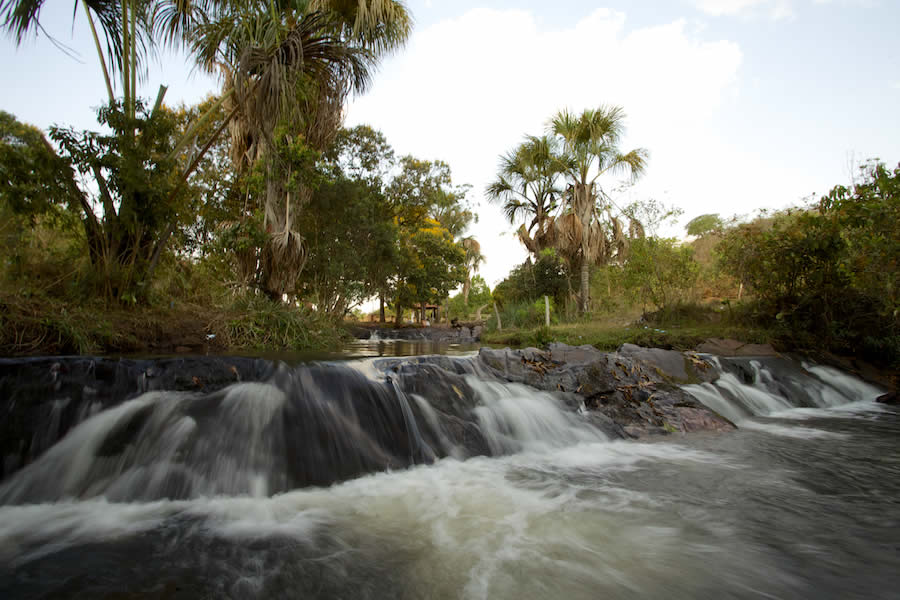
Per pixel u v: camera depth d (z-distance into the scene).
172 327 5.50
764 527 2.56
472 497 3.08
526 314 16.59
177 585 1.90
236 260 8.44
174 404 3.22
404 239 22.55
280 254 8.27
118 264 5.52
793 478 3.46
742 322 10.28
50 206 4.88
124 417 3.04
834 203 8.62
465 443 4.11
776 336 8.94
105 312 5.15
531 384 5.38
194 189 6.74
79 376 3.01
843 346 8.84
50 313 4.43
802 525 2.58
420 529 2.55
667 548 2.31
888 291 7.88
